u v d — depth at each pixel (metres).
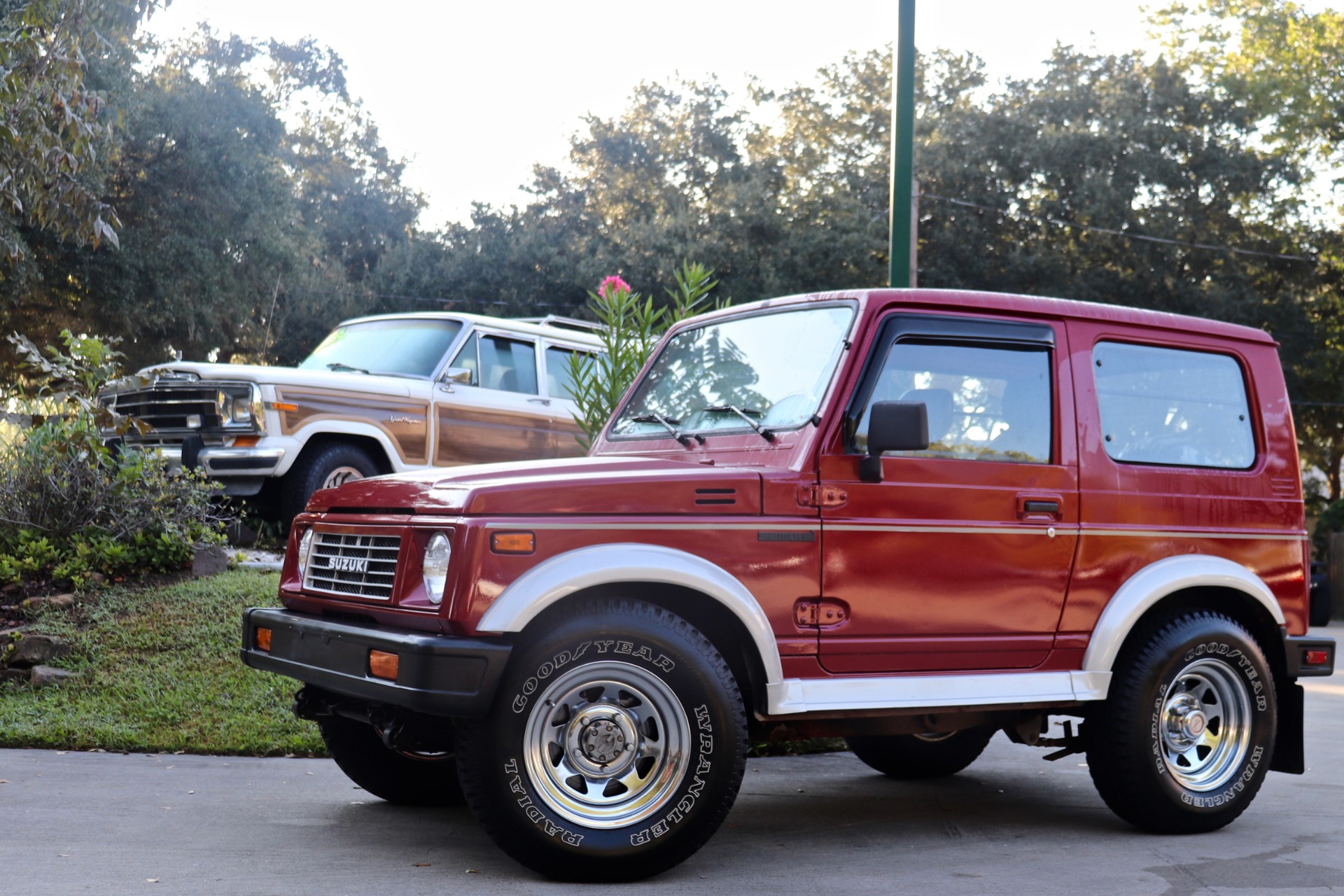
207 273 26.94
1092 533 4.95
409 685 3.90
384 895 3.88
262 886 3.93
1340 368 30.92
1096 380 5.13
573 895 3.95
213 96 27.30
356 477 10.40
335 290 37.00
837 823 5.23
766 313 5.18
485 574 3.96
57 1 9.63
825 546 4.46
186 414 9.83
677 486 4.26
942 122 32.84
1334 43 32.19
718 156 39.84
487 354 11.38
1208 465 5.36
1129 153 31.03
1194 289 30.52
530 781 3.98
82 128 9.48
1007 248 32.31
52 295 26.08
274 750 6.29
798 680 4.41
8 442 8.88
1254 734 5.23
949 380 4.82
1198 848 4.88
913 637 4.61
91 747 6.28
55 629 7.46
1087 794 5.98
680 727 4.12
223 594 8.03
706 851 4.65
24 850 4.30
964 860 4.58
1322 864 4.60
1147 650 5.04
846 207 31.95
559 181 43.50
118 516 8.58
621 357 7.83
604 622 4.05
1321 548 21.47
